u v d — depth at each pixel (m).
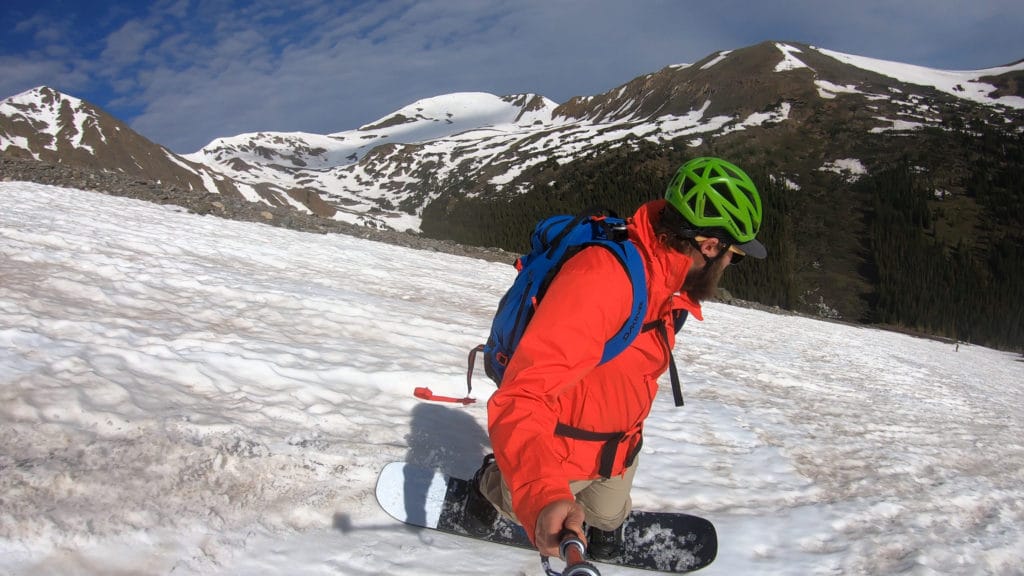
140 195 15.04
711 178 1.88
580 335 1.66
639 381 2.07
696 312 2.05
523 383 1.65
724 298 29.16
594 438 2.11
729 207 1.86
